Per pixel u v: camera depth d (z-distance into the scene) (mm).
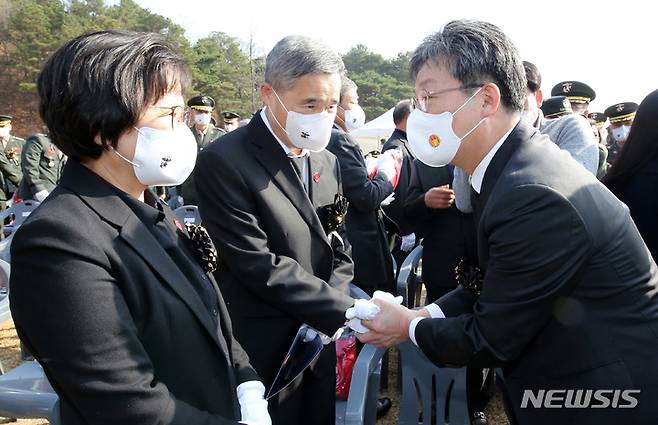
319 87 1909
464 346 1551
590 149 3064
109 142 1177
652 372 1429
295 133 1964
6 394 1881
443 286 3250
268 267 1876
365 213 3379
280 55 1928
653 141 2318
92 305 1046
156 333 1187
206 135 7699
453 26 1627
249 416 1430
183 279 1263
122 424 1061
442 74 1583
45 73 1147
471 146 1625
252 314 2027
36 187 7004
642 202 2375
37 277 1036
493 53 1549
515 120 1620
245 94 38156
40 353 1057
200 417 1191
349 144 3178
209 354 1303
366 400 1999
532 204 1407
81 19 40031
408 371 2469
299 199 2027
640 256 1469
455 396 2480
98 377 1034
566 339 1466
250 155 1988
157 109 1203
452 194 3129
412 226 3494
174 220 1510
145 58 1174
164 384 1182
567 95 4875
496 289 1480
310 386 2225
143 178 1239
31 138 7090
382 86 48281
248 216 1920
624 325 1438
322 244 2084
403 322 1848
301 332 2035
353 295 2426
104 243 1115
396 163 3600
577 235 1390
